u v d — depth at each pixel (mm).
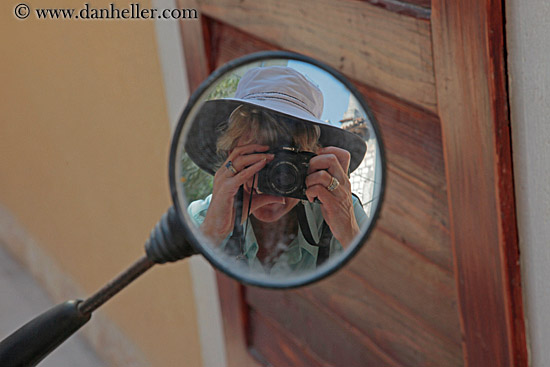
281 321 1565
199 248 688
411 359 1220
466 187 938
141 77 1811
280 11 1181
